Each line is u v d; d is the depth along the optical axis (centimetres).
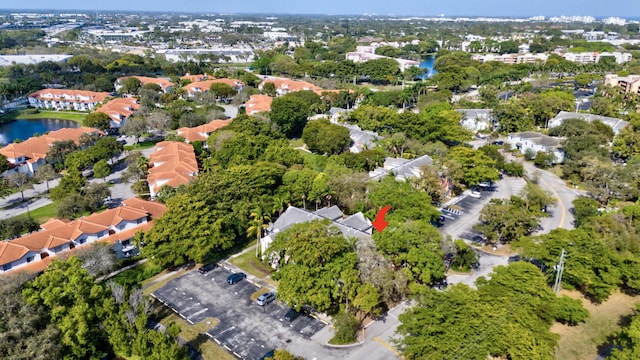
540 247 6850
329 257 6025
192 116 15700
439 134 13400
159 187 9894
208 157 12450
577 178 11250
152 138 15388
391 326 6094
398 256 6606
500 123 15550
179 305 6531
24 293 4906
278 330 6009
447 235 7275
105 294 5403
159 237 7125
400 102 19712
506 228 7950
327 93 19338
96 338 5162
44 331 4706
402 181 9250
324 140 13025
